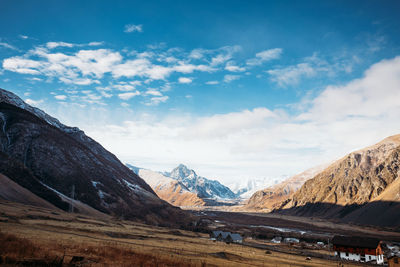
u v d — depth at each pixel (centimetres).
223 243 13275
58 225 9769
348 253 10712
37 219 10950
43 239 5647
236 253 8806
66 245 5109
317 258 10394
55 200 18050
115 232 10588
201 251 8106
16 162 19538
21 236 5588
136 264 4216
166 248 7788
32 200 15988
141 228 15538
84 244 5653
